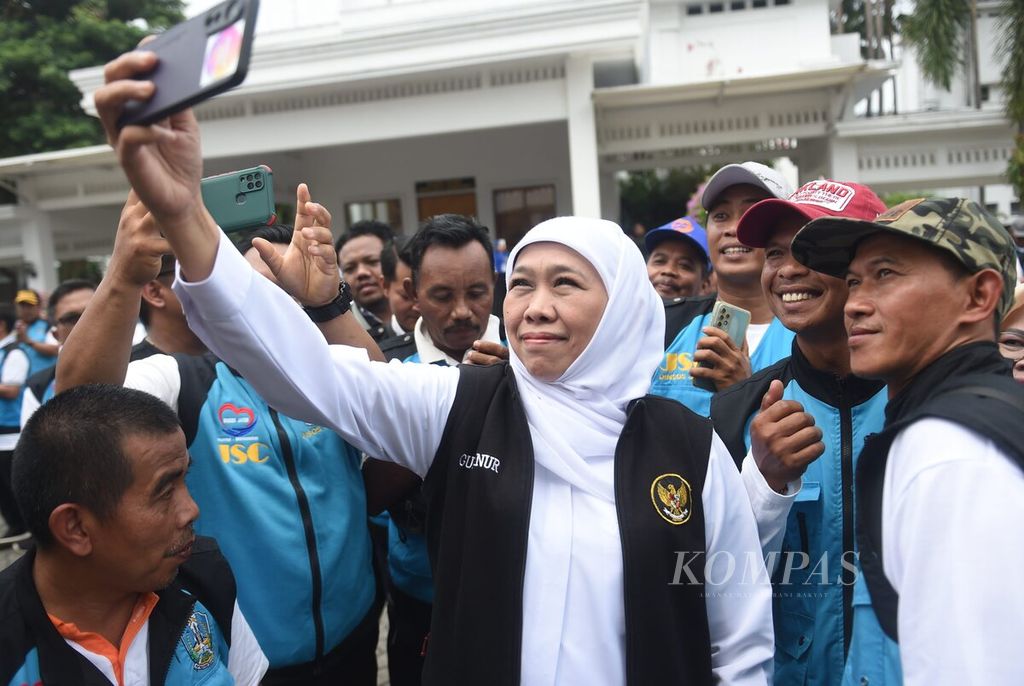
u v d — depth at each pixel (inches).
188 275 50.6
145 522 54.1
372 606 86.0
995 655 39.0
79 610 55.7
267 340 53.6
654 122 415.2
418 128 405.4
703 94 388.5
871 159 411.2
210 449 75.8
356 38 381.4
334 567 78.2
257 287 53.4
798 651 70.1
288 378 55.1
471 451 61.2
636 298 64.4
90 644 55.6
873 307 50.6
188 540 57.1
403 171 531.8
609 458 61.7
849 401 71.3
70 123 602.9
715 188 106.0
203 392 77.8
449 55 376.8
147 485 54.2
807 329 72.1
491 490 59.1
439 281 102.9
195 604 60.9
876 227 49.2
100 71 411.8
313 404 56.8
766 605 61.7
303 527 76.8
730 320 87.4
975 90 473.1
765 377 80.0
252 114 416.5
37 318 268.4
